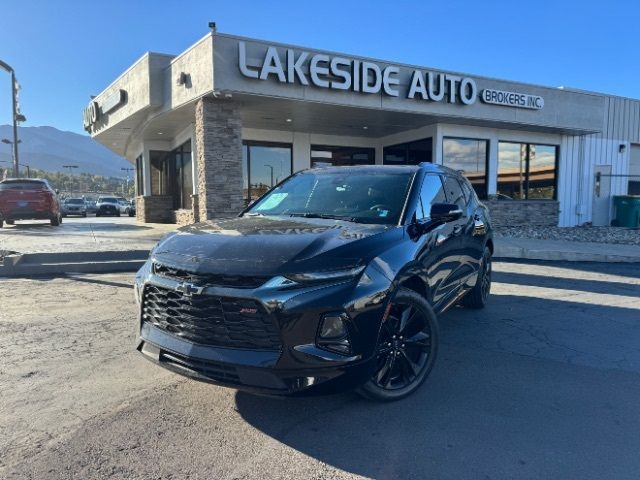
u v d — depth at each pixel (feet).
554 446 10.16
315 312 9.90
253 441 10.24
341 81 43.34
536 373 14.20
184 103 43.88
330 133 61.93
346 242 11.23
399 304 12.02
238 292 9.95
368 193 14.99
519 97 53.98
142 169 73.97
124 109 55.47
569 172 65.00
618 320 20.04
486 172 59.36
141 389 12.75
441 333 18.16
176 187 67.97
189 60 42.29
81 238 41.34
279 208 15.58
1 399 12.09
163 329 11.27
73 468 9.17
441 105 49.52
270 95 40.75
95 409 11.59
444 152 56.13
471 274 19.16
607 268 33.60
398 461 9.57
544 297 24.32
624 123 68.54
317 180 16.60
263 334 9.93
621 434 10.70
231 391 12.67
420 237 13.48
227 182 42.91
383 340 11.69
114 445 10.01
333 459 9.61
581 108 59.57
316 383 9.91
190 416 11.29
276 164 59.47
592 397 12.60
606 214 67.82
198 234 12.16
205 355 10.21
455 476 9.09
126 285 25.81
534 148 62.54
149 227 56.80
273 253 10.47
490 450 10.00
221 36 38.60
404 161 61.77
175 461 9.45
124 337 17.06
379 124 55.52
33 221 75.15
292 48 40.98
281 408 11.74
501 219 60.03
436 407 11.91
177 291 10.62
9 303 21.81
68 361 14.73
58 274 28.91
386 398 11.88
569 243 44.45
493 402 12.23
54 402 11.94
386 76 45.34
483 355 15.72
